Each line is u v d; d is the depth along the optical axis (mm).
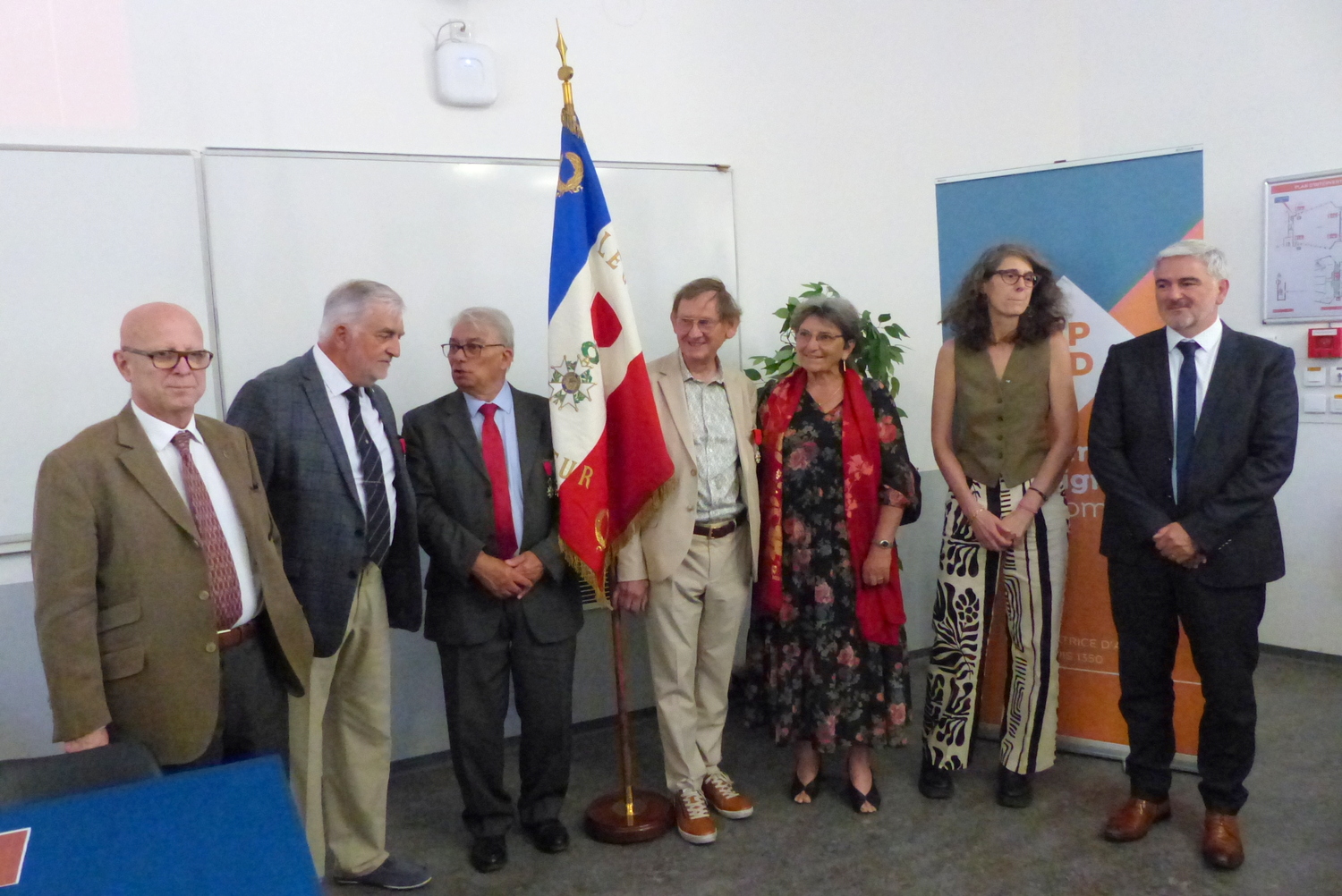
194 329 1707
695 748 2535
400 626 2273
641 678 3330
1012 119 3957
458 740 2332
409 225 2865
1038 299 2516
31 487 2471
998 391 2529
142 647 1639
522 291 3031
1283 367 2174
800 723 2535
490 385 2328
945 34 3785
